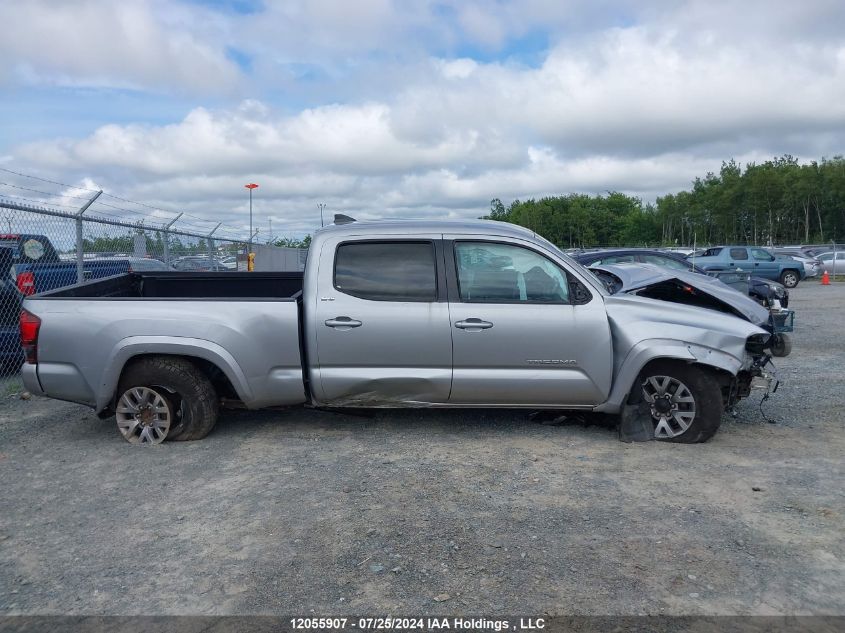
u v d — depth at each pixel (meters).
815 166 72.00
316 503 4.38
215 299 5.54
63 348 5.51
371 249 5.62
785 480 4.74
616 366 5.52
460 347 5.47
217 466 5.11
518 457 5.24
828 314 16.03
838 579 3.43
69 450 5.55
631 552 3.70
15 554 3.77
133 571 3.56
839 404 6.94
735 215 79.06
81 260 8.92
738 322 5.62
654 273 6.68
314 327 5.50
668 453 5.33
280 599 3.27
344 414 6.18
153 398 5.63
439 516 4.17
